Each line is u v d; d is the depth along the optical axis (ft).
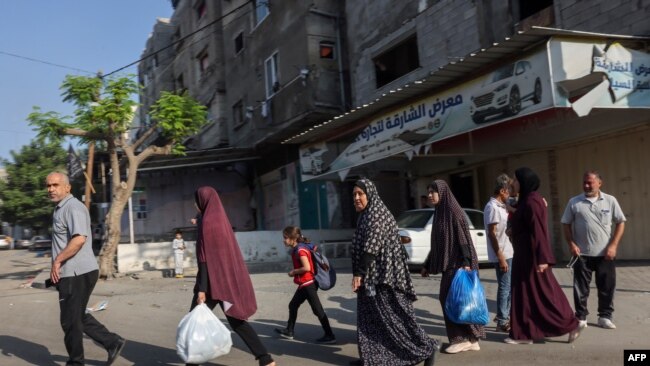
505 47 28.07
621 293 26.04
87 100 43.65
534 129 41.04
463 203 52.13
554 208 41.50
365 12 57.31
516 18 41.42
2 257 98.63
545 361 17.03
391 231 16.79
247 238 53.42
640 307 23.36
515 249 19.21
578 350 18.07
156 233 73.15
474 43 44.39
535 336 18.56
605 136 37.60
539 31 26.04
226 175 78.33
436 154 43.42
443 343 19.11
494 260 21.02
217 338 15.87
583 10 35.81
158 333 24.07
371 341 16.55
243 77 75.72
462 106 32.53
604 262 20.49
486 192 48.75
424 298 28.17
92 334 17.71
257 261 53.57
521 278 18.98
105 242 46.91
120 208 47.26
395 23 53.21
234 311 16.29
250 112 71.92
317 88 58.49
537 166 43.06
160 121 47.50
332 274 21.49
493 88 30.25
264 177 76.38
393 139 38.75
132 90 44.60
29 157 137.08
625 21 33.06
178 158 66.18
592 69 27.22
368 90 56.80
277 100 64.28
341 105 59.72
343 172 44.96
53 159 138.82
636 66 28.25
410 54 52.80
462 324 18.28
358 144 42.75
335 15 60.95
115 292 38.14
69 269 16.88
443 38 47.57
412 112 36.78
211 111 84.64
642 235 35.60
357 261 16.79
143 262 51.26
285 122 62.54
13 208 132.46
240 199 78.59
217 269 16.35
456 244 18.31
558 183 41.37
